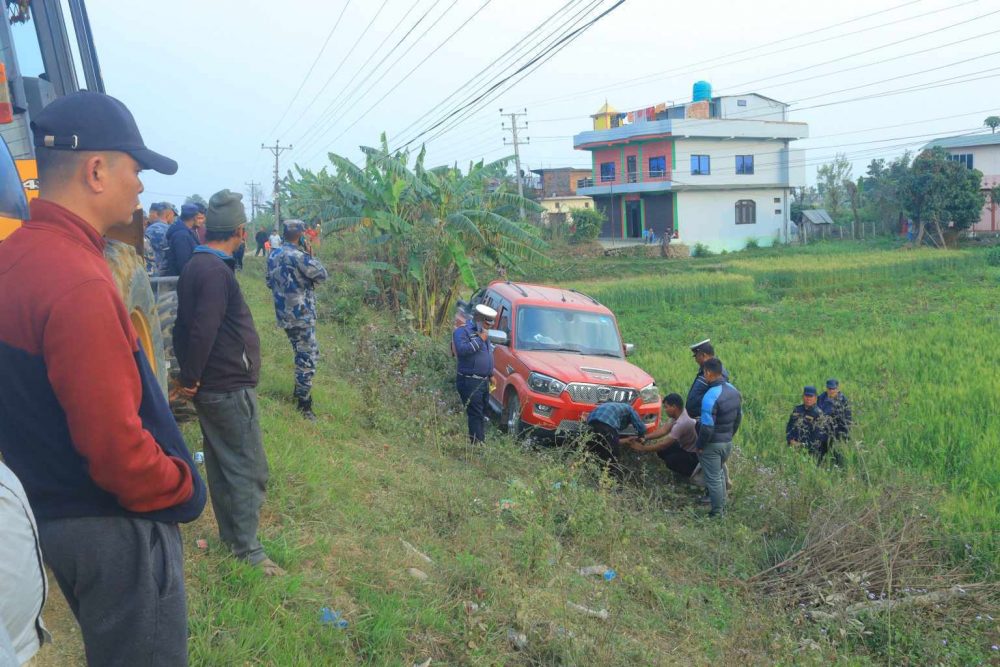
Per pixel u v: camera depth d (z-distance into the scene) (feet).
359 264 64.03
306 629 12.51
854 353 55.93
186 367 13.00
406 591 15.21
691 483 29.99
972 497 27.12
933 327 70.03
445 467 25.68
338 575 15.25
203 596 12.46
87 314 6.26
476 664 13.23
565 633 14.90
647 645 15.92
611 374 33.01
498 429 35.40
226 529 13.91
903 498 25.07
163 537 7.15
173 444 7.28
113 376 6.32
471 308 44.47
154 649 7.07
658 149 178.09
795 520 26.53
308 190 95.81
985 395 40.06
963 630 20.16
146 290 12.93
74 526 6.64
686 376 48.49
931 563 22.76
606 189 188.75
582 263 149.07
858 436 32.78
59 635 10.79
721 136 177.99
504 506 21.95
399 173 61.46
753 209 187.73
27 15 20.17
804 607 20.84
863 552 22.76
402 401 32.58
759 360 53.93
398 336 45.96
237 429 13.57
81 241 6.69
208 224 13.61
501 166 67.62
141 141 7.30
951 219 164.35
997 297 93.97
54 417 6.47
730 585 21.75
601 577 19.94
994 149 181.27
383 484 21.86
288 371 31.48
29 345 6.28
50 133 6.74
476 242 64.34
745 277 111.24
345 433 25.62
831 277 119.44
